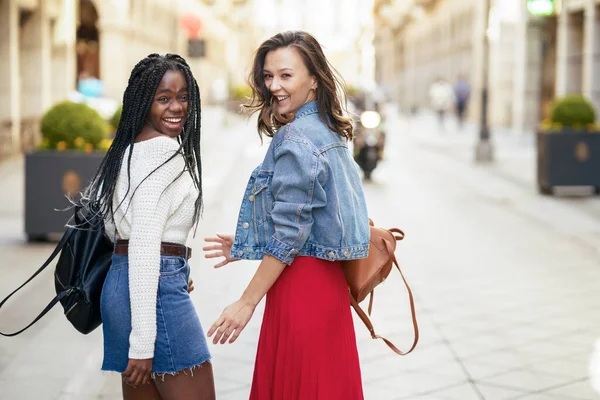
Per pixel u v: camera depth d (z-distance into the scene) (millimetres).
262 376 2662
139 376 2502
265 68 2662
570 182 11891
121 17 27625
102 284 2676
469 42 36062
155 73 2613
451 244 8523
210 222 9539
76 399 4051
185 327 2590
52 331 5238
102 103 18875
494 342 5141
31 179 8102
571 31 17562
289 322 2574
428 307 6008
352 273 2762
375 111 14469
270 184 2611
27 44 17641
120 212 2574
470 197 12141
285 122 2660
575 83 17672
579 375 4523
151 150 2551
